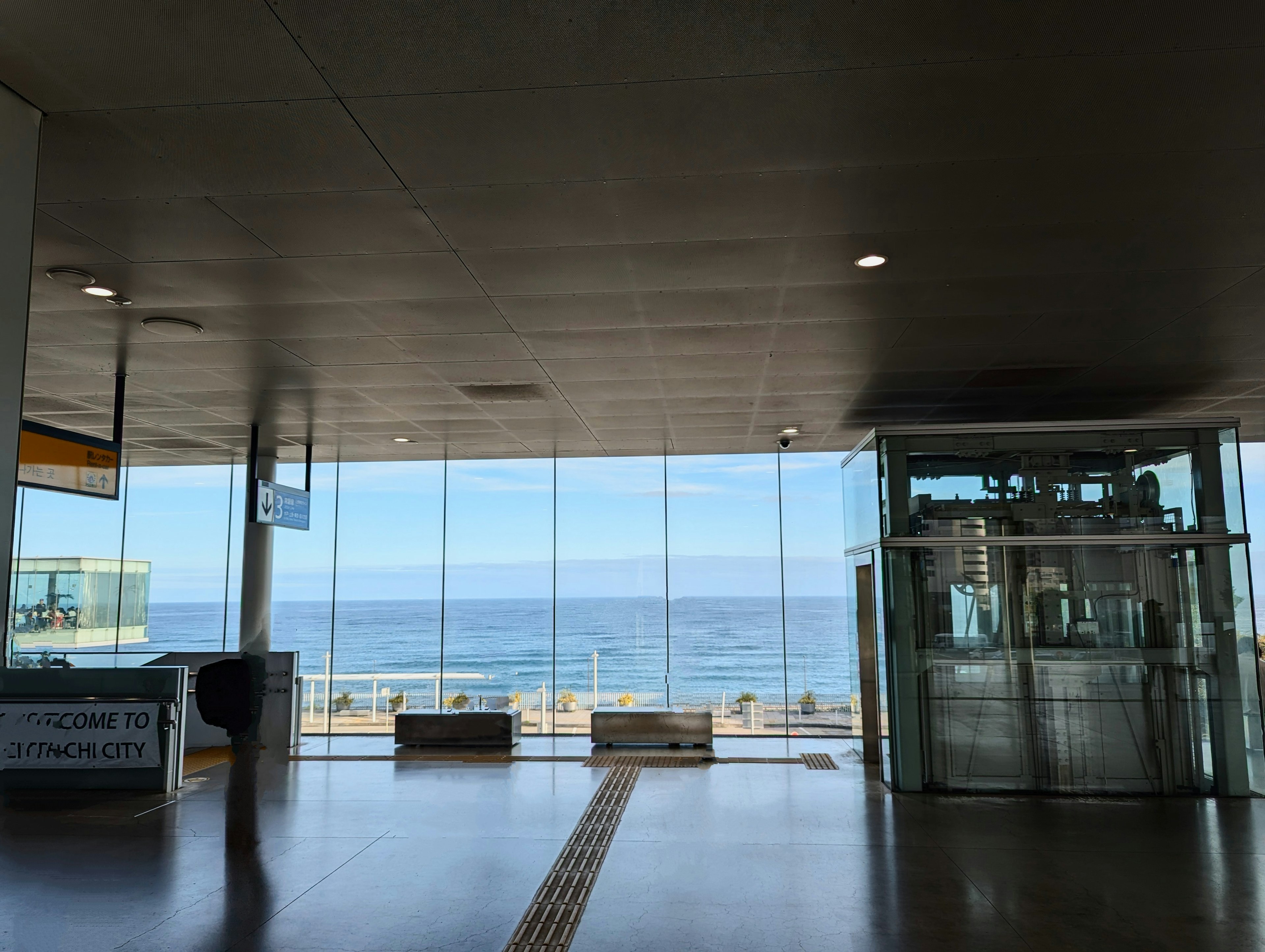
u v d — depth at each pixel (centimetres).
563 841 692
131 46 371
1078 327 796
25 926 495
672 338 814
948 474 952
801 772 1004
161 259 611
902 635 931
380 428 1245
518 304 714
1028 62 388
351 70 389
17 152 410
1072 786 900
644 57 382
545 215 544
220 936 480
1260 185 512
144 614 2302
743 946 470
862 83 404
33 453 773
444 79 396
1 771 880
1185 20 359
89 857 642
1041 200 530
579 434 1297
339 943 471
